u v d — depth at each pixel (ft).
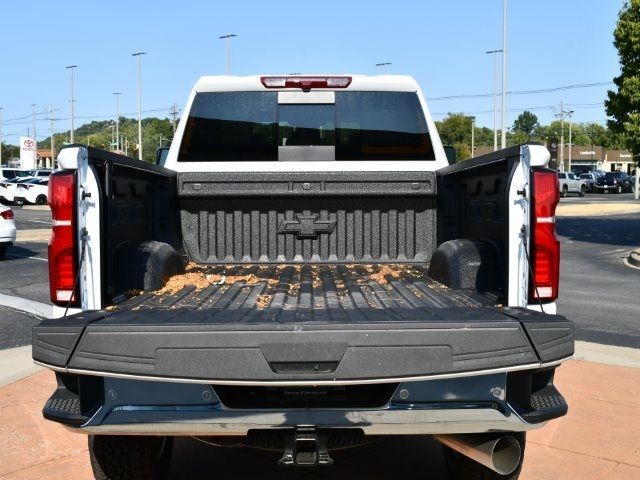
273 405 10.55
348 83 17.93
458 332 10.11
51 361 10.06
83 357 10.02
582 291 42.50
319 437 10.69
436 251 14.79
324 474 15.81
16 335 29.68
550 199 11.81
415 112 18.11
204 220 17.66
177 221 17.47
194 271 16.38
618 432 17.71
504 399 10.56
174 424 10.37
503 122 130.52
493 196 13.71
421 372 10.07
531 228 11.82
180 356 9.99
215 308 11.93
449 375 10.11
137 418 10.37
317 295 13.35
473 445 11.26
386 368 10.04
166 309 11.78
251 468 16.17
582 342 27.94
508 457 11.30
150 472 13.00
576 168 295.07
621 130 65.51
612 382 22.04
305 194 17.40
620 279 48.06
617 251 66.28
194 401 10.37
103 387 10.41
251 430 11.27
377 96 18.08
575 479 15.01
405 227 17.70
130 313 11.32
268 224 17.72
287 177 17.38
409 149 18.13
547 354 10.23
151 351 10.00
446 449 14.47
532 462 15.88
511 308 11.48
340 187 17.40
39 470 15.42
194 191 17.33
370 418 10.43
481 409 10.48
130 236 14.47
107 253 12.02
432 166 18.03
